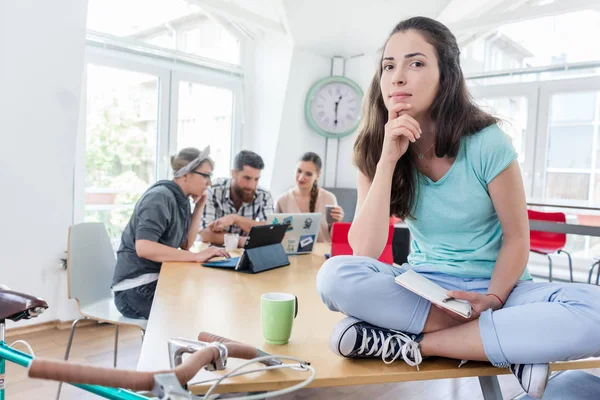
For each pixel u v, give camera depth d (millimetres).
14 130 2873
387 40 1208
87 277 2199
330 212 2771
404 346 976
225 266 1943
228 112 4500
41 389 2291
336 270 1044
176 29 3979
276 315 1059
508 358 917
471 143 1137
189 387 816
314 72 4633
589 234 2402
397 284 1021
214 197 2953
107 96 3537
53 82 3006
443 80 1149
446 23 4031
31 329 3084
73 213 3365
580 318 884
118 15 3561
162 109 3898
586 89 3898
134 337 3068
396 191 1245
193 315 1258
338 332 982
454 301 968
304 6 3695
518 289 1064
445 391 2400
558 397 1146
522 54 4270
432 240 1221
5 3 2750
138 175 3799
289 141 4543
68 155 3143
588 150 3961
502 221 1116
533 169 4246
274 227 2016
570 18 3980
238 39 4488
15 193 2914
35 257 3041
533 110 4203
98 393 830
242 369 917
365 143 1336
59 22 2979
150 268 2125
